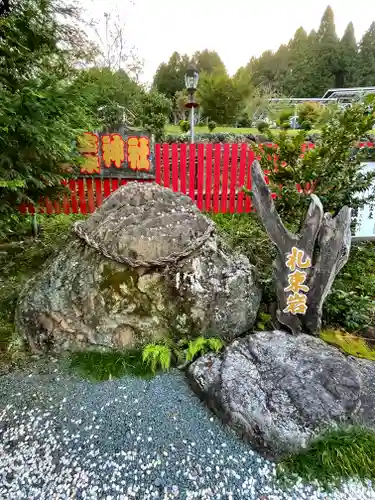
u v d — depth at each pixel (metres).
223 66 18.47
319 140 2.65
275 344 2.21
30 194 3.36
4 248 3.66
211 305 2.41
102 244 2.45
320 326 2.43
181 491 1.52
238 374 1.98
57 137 2.68
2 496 1.48
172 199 2.75
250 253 3.26
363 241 3.18
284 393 1.85
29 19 3.00
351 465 1.58
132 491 1.51
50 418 1.88
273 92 19.69
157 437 1.78
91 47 4.28
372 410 1.80
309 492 1.52
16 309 2.53
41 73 2.95
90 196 4.30
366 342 2.50
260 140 6.07
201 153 4.25
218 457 1.67
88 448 1.71
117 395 2.06
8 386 2.11
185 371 2.25
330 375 1.95
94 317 2.38
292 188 2.55
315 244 2.26
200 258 2.47
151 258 2.38
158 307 2.39
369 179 2.53
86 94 2.71
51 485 1.53
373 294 2.83
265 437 1.67
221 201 4.45
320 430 1.68
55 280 2.47
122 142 4.07
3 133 2.47
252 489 1.53
